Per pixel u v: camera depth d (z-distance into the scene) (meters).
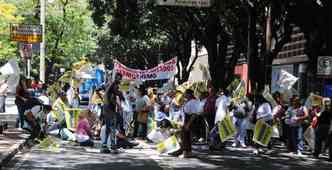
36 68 52.38
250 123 19.00
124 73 25.56
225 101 17.30
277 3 23.23
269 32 24.16
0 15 37.72
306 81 29.12
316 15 19.72
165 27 36.22
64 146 17.62
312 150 17.67
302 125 17.66
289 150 17.86
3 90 27.61
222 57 31.20
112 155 15.46
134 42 48.91
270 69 24.59
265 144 16.86
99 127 20.20
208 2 18.70
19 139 17.77
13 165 12.98
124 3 27.08
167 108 22.88
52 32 49.56
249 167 13.66
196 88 24.00
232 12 25.83
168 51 47.06
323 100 17.38
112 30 28.77
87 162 13.75
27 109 18.05
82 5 50.38
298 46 30.69
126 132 21.73
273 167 13.85
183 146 15.47
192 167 13.32
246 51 27.55
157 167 13.13
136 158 14.88
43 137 18.27
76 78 23.86
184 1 18.59
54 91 25.31
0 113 28.22
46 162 13.59
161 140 17.19
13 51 40.59
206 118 18.27
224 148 18.20
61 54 51.16
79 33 51.09
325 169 13.91
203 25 30.55
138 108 20.94
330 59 18.72
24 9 45.59
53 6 49.16
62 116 19.39
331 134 16.16
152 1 27.12
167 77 26.03
